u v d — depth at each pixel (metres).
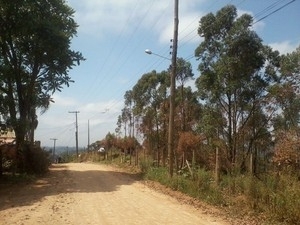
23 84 29.39
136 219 12.00
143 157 34.75
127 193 18.31
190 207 14.30
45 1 26.94
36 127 39.47
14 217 12.45
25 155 27.72
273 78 25.72
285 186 13.46
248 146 27.59
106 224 11.25
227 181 17.06
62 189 20.05
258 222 11.66
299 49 20.50
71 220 11.82
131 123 48.66
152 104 37.16
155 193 18.38
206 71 26.72
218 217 12.40
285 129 22.20
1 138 29.92
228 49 24.97
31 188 20.66
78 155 84.75
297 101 21.39
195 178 18.84
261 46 24.84
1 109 26.06
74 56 28.66
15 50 28.53
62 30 28.14
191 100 33.44
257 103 25.92
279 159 16.69
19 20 25.73
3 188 20.62
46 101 31.34
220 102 26.89
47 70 29.03
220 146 24.97
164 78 37.44
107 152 60.22
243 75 25.14
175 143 29.67
